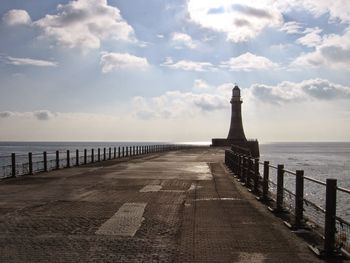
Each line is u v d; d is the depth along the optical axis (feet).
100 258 25.00
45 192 53.42
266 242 28.94
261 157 408.67
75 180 68.28
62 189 56.54
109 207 42.16
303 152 599.16
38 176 75.72
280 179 39.78
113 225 33.81
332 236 25.82
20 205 43.21
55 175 77.66
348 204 104.58
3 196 49.75
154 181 66.85
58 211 39.86
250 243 28.66
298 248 27.50
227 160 104.94
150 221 35.45
